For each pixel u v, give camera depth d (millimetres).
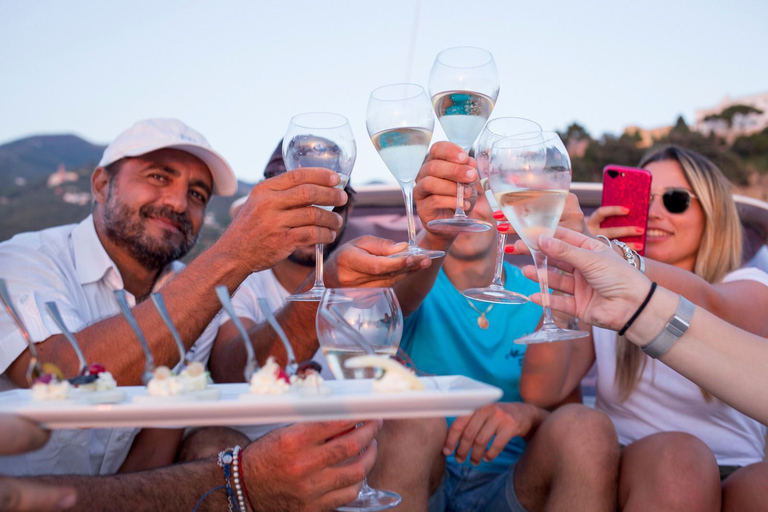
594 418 1717
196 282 1406
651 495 1491
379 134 1565
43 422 834
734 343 1329
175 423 847
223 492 1283
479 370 2244
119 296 1019
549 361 2094
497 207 1725
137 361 1389
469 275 2354
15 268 1793
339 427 1193
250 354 994
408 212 1630
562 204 1301
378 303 1148
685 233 2438
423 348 2270
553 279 1449
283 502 1269
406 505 1614
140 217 2148
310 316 1709
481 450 1830
